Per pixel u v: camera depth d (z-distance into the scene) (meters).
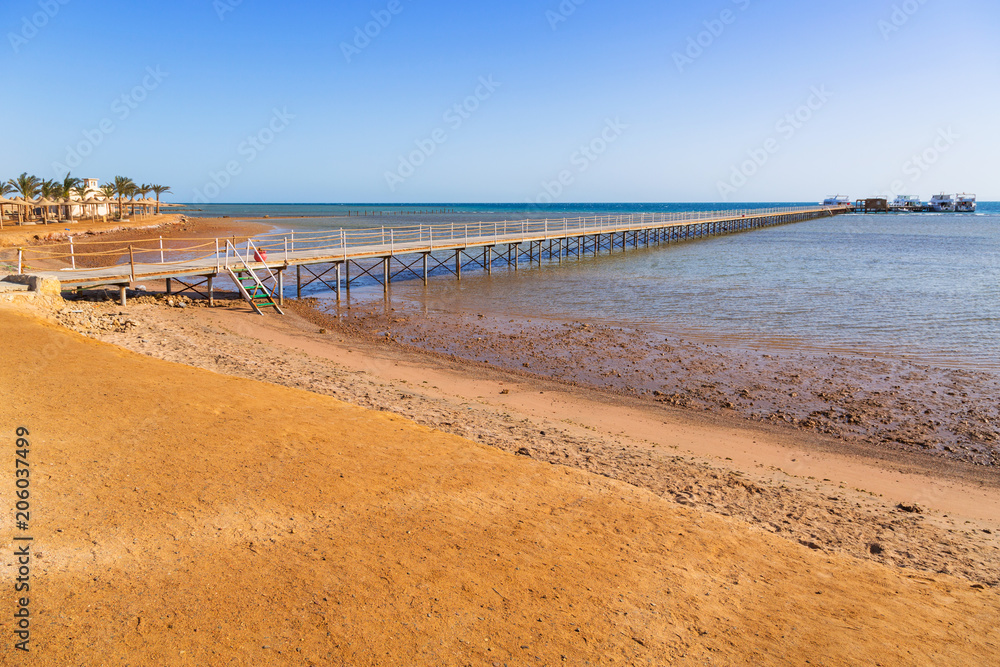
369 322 19.92
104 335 13.62
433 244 29.33
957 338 17.77
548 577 4.97
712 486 8.18
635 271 34.16
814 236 64.25
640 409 11.98
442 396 12.02
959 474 9.30
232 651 3.72
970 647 4.57
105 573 4.36
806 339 17.75
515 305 23.45
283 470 6.42
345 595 4.41
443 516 5.88
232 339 15.67
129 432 6.89
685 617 4.61
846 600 5.18
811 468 9.38
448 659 3.85
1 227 48.59
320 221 93.00
